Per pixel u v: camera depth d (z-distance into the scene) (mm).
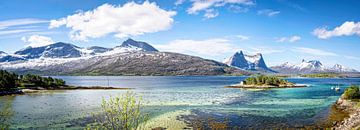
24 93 121438
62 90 141500
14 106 72000
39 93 122375
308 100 88188
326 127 45000
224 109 65250
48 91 134375
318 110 64438
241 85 171875
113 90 142375
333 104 76688
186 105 72875
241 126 45562
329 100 88375
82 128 43625
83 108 66688
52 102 82125
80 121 49156
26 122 48719
